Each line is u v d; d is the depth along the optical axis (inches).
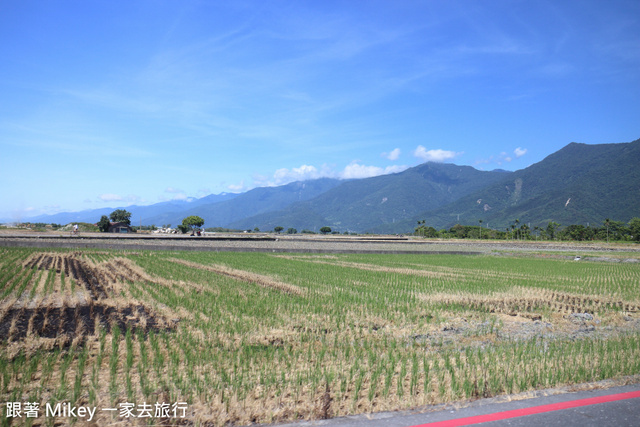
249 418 270.5
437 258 1884.8
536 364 380.2
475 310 729.0
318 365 391.2
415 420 252.1
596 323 657.0
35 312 577.3
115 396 304.3
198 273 1072.2
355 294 835.4
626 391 301.0
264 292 819.4
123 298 702.5
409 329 575.2
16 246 1737.2
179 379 338.6
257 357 414.3
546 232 5408.5
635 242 3932.1
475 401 283.0
